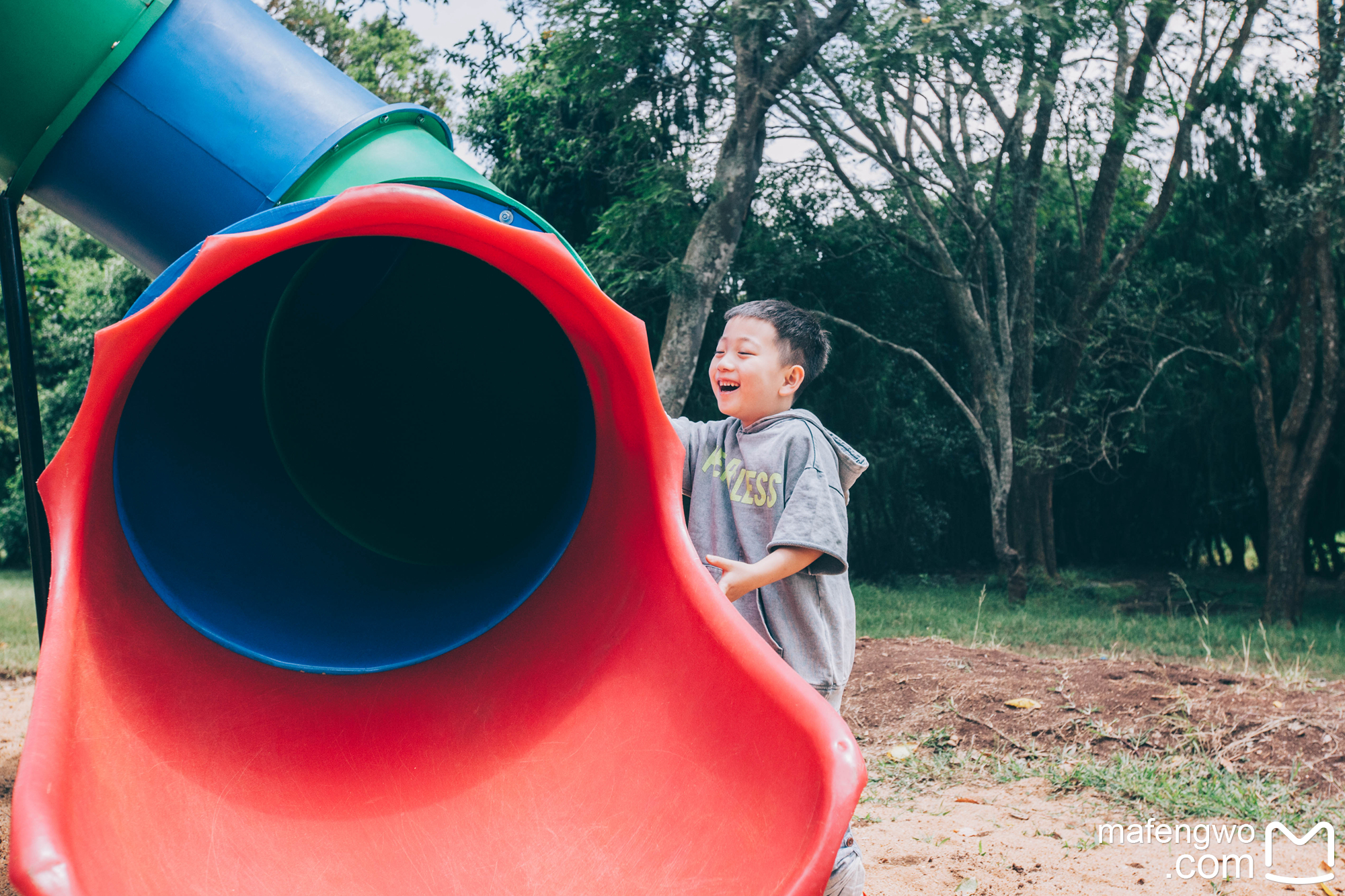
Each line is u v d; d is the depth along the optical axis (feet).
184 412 7.06
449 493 7.89
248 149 7.66
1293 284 40.06
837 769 4.07
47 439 53.88
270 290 7.54
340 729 5.74
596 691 5.60
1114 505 57.77
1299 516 38.50
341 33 45.21
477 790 5.38
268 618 6.25
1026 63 31.99
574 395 7.60
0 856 10.02
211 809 4.85
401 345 8.07
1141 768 13.62
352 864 4.96
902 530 49.85
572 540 6.57
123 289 51.13
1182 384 49.80
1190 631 32.86
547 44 35.70
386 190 4.72
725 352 7.54
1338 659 27.53
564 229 46.55
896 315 49.44
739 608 7.08
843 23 31.55
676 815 4.71
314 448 7.86
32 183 8.19
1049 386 46.70
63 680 4.16
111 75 7.70
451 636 6.29
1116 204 52.90
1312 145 37.68
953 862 10.42
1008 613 38.01
